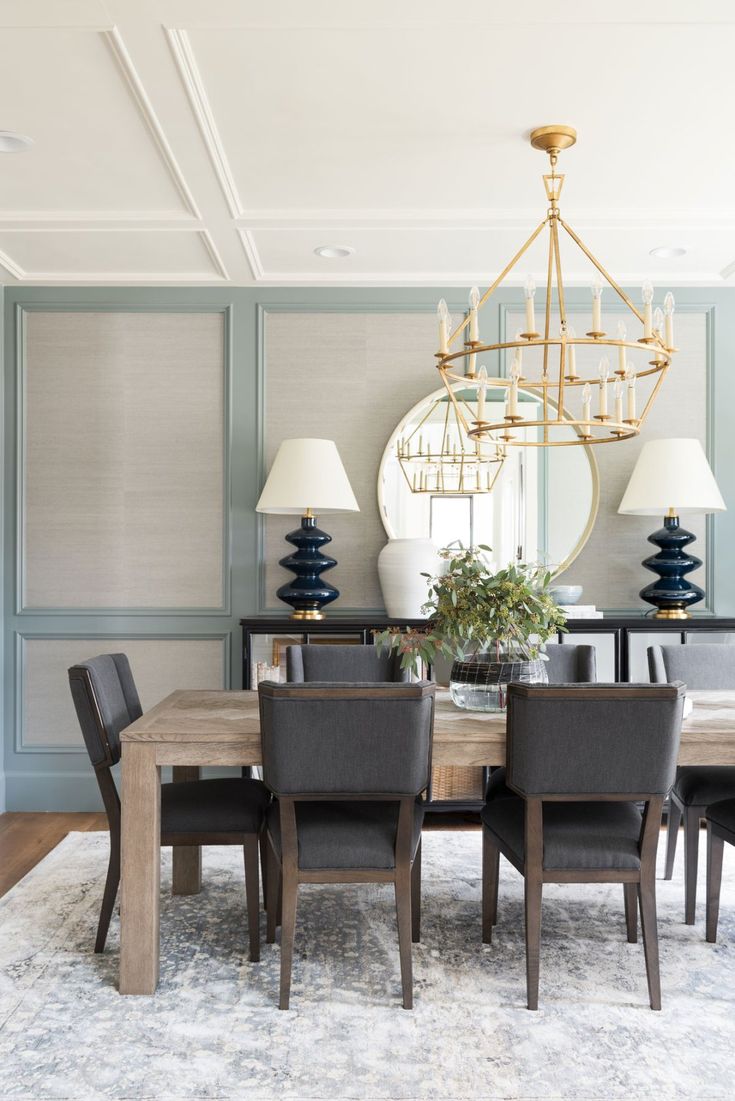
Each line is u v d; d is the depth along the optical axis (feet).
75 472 15.20
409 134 9.87
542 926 10.16
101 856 12.46
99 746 9.09
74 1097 6.82
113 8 7.54
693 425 15.37
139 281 14.89
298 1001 8.31
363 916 10.37
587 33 7.98
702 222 12.29
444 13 7.66
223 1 7.47
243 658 13.97
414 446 15.17
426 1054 7.42
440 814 14.65
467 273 14.66
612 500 15.31
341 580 15.28
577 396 15.17
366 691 7.74
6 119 9.48
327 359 15.28
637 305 15.28
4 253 13.65
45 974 8.87
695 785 10.31
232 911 10.48
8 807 15.05
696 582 15.35
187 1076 7.11
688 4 7.54
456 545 15.11
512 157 10.43
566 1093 6.89
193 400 15.21
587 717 7.80
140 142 10.01
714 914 9.70
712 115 9.45
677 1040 7.68
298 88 8.91
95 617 15.12
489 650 9.67
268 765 7.98
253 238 13.00
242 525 15.16
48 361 15.21
